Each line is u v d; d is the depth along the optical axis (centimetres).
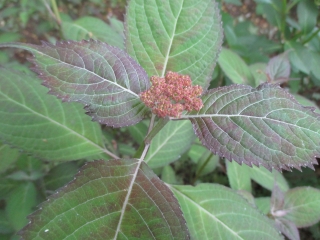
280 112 15
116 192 16
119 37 35
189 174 43
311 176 41
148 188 16
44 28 49
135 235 15
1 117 20
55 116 21
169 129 25
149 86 17
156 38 20
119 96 17
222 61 31
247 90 16
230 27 46
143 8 20
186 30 20
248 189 30
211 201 21
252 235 20
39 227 15
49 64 16
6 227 23
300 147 15
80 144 22
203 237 20
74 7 60
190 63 20
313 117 15
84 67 16
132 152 33
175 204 16
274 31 63
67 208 15
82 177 16
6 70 21
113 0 63
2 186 25
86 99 16
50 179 25
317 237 39
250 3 67
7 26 53
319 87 51
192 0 20
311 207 27
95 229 15
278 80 31
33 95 21
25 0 46
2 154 23
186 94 16
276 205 27
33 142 21
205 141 16
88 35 33
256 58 44
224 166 42
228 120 16
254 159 15
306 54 39
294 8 55
